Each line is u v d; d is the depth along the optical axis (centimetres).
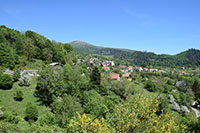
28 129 1950
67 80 3900
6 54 4075
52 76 3366
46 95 3234
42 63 5600
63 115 2423
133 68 17350
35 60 5675
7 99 2962
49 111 3003
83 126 788
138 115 970
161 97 3547
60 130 2122
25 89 3531
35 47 6056
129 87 4872
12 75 3694
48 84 3275
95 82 4778
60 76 3609
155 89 6881
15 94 3114
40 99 3312
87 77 5281
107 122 1091
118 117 1019
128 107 1029
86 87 4356
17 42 5266
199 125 1945
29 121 2336
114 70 12050
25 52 5266
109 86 5366
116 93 4897
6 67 3991
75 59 8894
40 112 2886
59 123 2369
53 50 6762
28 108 2500
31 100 3212
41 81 3234
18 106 2872
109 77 6294
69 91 3634
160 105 3269
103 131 866
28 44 5459
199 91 6788
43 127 2152
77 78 4041
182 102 5462
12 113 2519
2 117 2089
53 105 2980
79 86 4034
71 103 2652
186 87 7600
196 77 11569
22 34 7031
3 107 2528
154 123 963
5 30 5847
